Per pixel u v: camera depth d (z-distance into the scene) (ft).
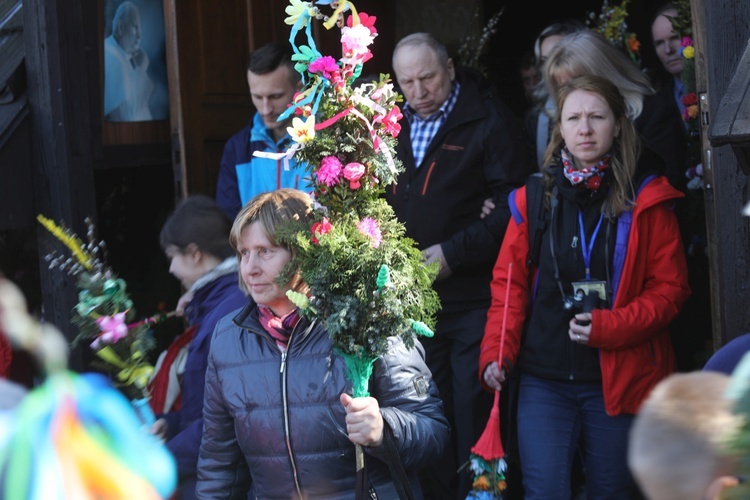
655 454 4.91
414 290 9.48
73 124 17.58
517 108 28.17
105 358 10.69
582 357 12.69
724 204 11.90
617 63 14.98
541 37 17.17
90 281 10.82
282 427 9.63
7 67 17.53
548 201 13.05
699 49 12.87
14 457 3.56
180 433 11.28
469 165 15.34
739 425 4.70
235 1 19.94
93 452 3.62
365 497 9.31
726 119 10.09
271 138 16.42
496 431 12.85
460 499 15.42
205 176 19.53
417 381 9.80
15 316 4.02
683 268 12.66
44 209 17.54
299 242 9.37
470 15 24.11
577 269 12.68
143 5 19.44
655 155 13.01
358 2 23.44
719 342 13.05
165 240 12.24
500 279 13.46
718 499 4.73
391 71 24.09
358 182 9.73
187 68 19.22
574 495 14.55
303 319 9.80
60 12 17.35
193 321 12.16
